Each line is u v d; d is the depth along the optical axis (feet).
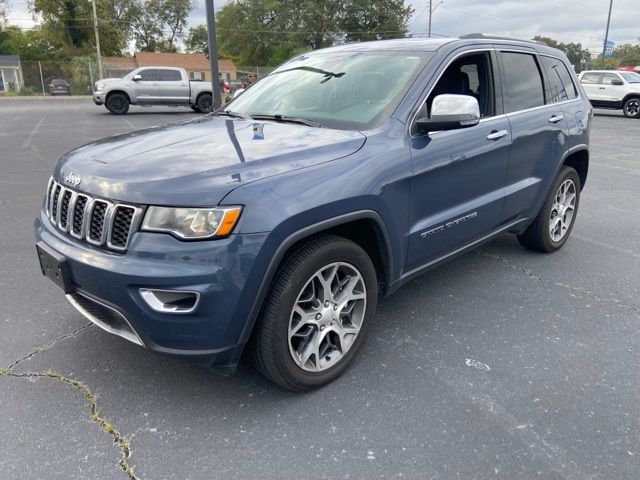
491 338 11.50
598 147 42.91
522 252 16.87
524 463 7.93
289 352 8.89
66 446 8.16
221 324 8.01
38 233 9.72
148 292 7.86
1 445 8.13
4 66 161.68
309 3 183.62
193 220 7.75
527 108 14.11
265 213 7.98
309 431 8.57
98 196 8.37
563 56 16.69
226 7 195.11
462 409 9.13
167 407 9.11
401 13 191.11
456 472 7.76
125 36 223.71
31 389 9.50
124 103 69.21
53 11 204.74
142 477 7.60
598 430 8.64
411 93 10.91
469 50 12.40
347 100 11.48
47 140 42.29
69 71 163.02
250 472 7.72
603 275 15.08
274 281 8.54
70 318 12.07
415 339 11.42
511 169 13.42
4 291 13.39
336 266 9.29
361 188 9.17
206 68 186.39
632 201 24.14
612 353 10.96
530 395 9.53
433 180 10.85
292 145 9.42
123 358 10.52
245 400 9.32
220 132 10.72
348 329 9.89
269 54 195.72
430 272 15.11
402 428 8.66
